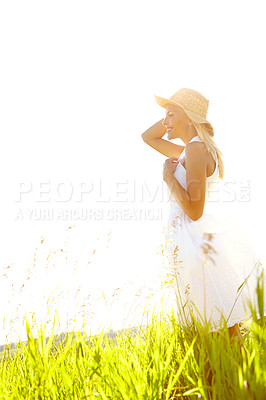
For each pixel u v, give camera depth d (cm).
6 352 325
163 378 264
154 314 346
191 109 363
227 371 254
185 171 347
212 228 336
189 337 310
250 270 324
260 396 210
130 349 338
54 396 273
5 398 270
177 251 333
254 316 234
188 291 327
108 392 270
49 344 296
